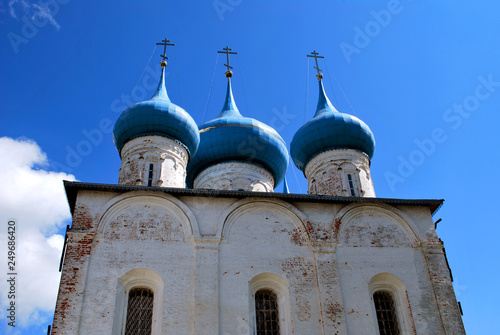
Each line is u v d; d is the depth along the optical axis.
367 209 21.25
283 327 18.36
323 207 21.02
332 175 26.50
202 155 29.56
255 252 19.42
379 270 19.69
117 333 17.19
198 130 27.72
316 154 27.61
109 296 17.53
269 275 19.09
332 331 17.89
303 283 18.95
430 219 21.33
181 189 20.06
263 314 18.62
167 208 19.88
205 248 19.05
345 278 19.30
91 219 19.02
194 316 17.44
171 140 25.80
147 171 24.55
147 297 18.33
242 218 20.22
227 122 29.97
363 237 20.48
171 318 17.39
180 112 26.30
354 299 18.84
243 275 18.78
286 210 20.64
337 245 20.03
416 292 19.33
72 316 16.81
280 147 30.39
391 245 20.44
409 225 21.00
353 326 18.22
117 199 19.64
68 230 18.56
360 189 26.05
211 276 18.42
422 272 19.86
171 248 18.95
